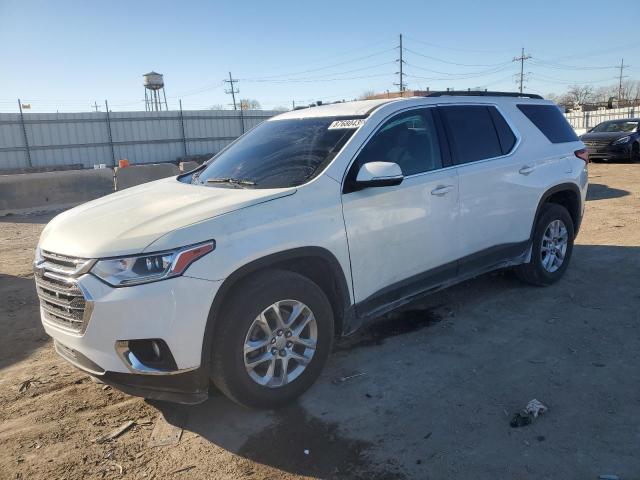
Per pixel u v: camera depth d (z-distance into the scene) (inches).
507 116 197.5
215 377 124.8
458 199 170.7
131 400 144.4
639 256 249.6
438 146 170.6
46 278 127.2
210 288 118.0
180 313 115.3
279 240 128.3
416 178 160.1
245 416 133.4
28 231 418.0
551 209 207.2
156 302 113.6
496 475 107.2
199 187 154.3
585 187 224.8
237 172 158.6
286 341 133.0
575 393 135.2
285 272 131.8
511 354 158.1
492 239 185.3
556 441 116.4
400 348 165.8
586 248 270.7
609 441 115.5
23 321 204.7
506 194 187.0
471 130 182.9
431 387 141.9
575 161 217.5
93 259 116.6
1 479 113.5
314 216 135.7
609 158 703.1
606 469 107.0
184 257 115.6
